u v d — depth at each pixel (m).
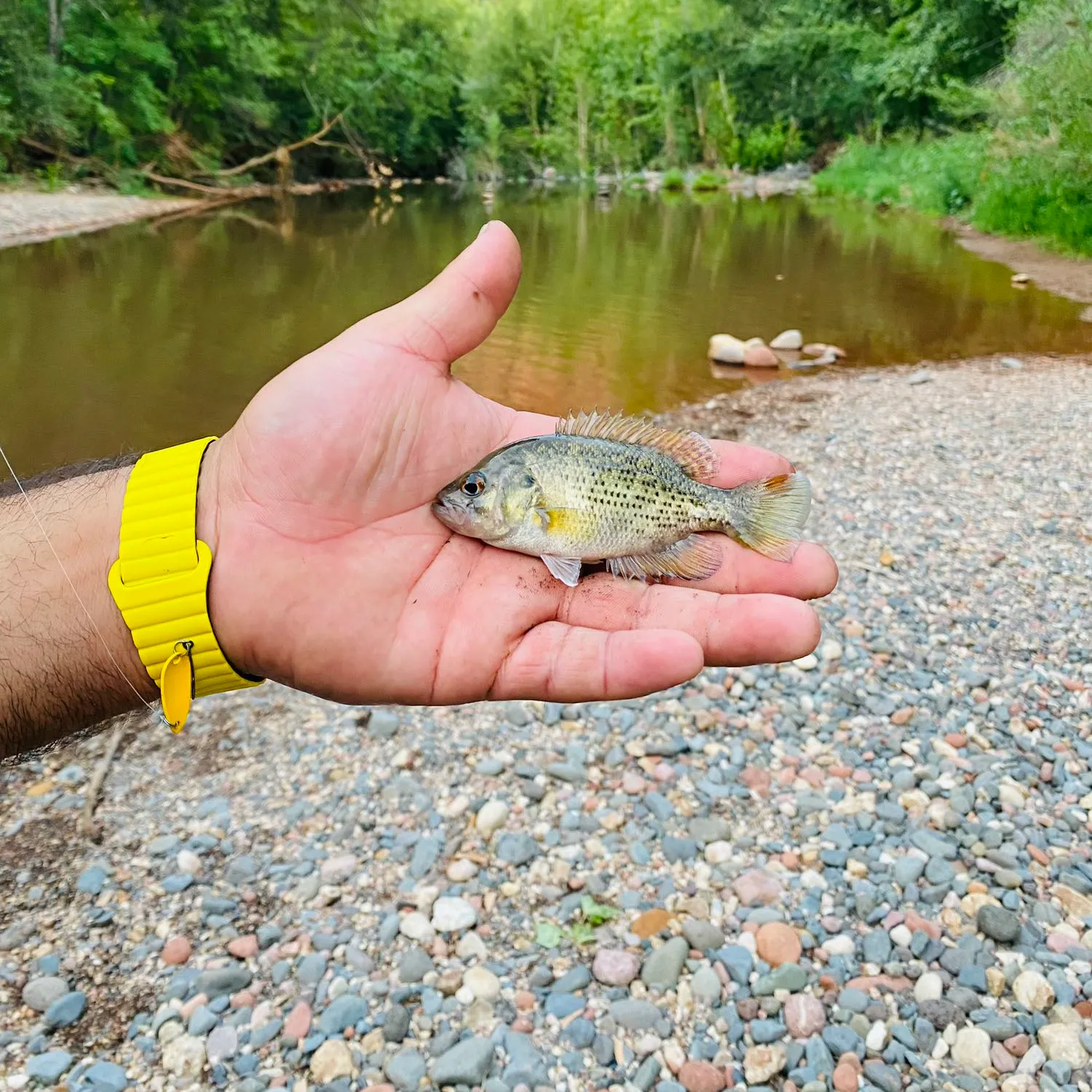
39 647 0.24
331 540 0.27
